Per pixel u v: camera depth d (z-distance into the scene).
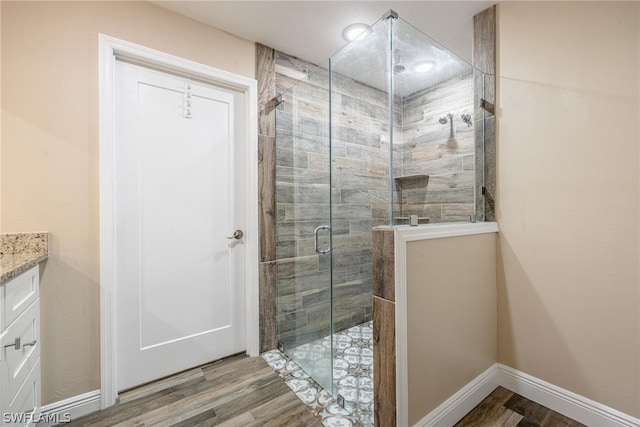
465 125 1.66
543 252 1.49
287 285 2.16
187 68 1.80
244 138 2.10
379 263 1.21
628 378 1.24
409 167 1.55
